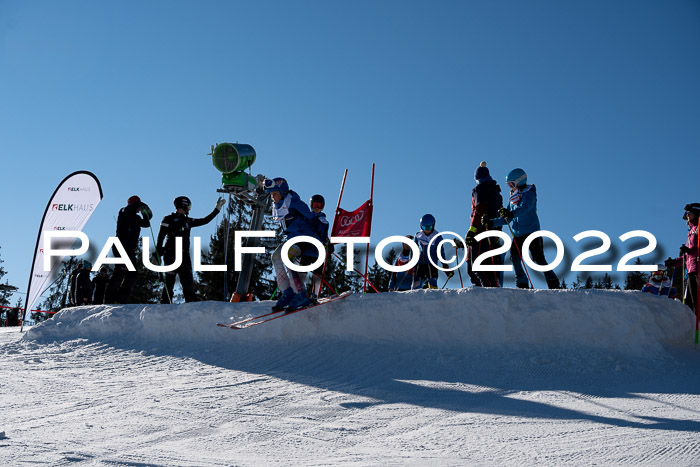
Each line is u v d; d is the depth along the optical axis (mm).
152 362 7715
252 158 10586
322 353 7633
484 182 9141
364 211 9000
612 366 6766
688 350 7297
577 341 7387
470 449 4070
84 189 11133
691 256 8609
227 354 7891
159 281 10977
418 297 7906
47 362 7773
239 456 3865
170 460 3695
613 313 7320
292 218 7816
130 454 3818
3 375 6871
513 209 8695
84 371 7180
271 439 4328
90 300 11898
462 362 7074
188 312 8727
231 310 8609
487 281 9023
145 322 8906
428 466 3643
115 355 8180
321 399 5691
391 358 7344
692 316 7672
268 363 7406
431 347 7633
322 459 3814
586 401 5531
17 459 3645
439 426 4734
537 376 6555
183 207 10469
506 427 4676
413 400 5645
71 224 11070
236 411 5184
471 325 7605
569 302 7477
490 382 6355
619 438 4266
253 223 10680
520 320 7496
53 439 4191
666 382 6211
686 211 8672
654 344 7180
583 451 3957
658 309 7379
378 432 4555
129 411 5125
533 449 4043
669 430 4465
